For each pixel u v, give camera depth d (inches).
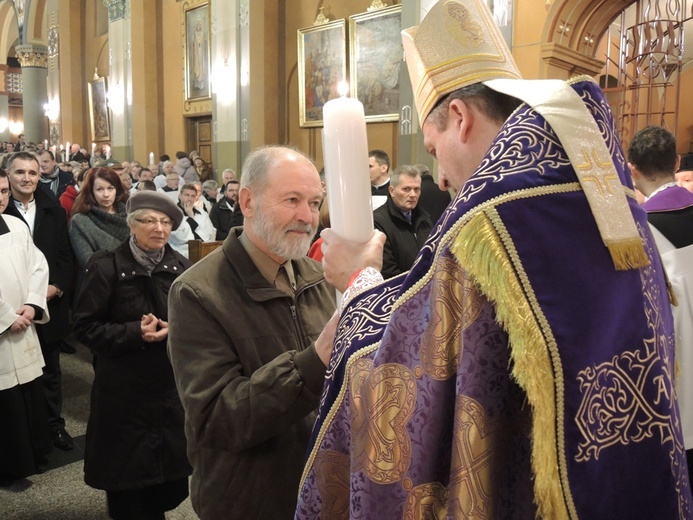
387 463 28.9
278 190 55.4
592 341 25.9
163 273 99.2
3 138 1062.4
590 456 25.1
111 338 91.3
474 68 33.7
